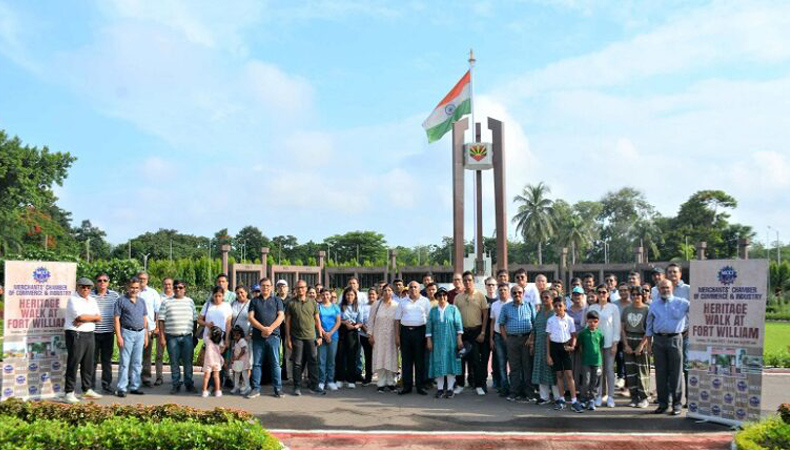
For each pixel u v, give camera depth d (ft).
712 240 209.46
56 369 30.89
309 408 28.58
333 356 33.88
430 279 34.81
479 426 24.97
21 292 30.01
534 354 30.27
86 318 30.19
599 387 29.55
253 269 86.63
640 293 29.27
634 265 95.86
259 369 31.48
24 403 21.39
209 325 32.22
